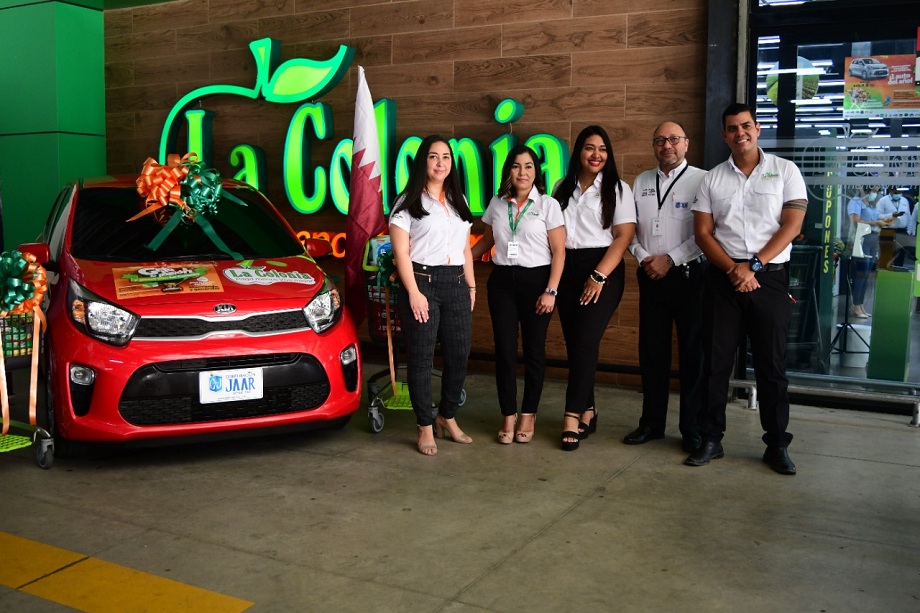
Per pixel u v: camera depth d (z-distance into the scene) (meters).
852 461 4.54
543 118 6.49
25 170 8.35
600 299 4.67
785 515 3.72
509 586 3.00
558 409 5.69
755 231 4.31
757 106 5.84
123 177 5.56
